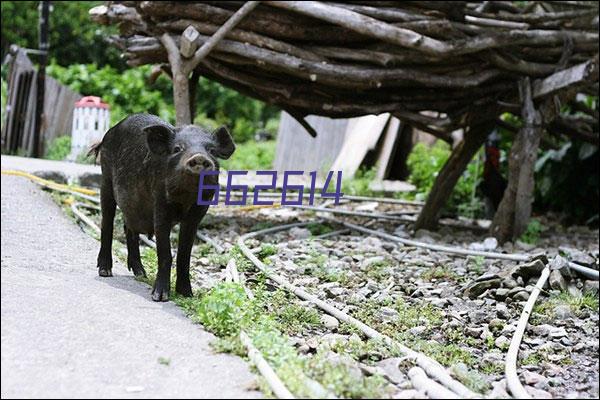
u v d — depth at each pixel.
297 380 5.60
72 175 16.42
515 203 14.26
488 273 10.85
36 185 15.08
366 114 14.31
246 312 7.01
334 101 14.05
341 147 24.19
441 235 14.87
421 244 13.09
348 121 24.20
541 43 13.82
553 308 9.63
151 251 10.20
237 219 15.08
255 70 13.65
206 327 6.85
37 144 21.89
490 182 17.11
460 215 19.06
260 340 6.36
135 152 7.94
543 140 18.52
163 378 5.64
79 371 5.62
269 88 13.65
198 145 7.31
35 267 8.73
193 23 12.93
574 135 17.02
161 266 7.68
